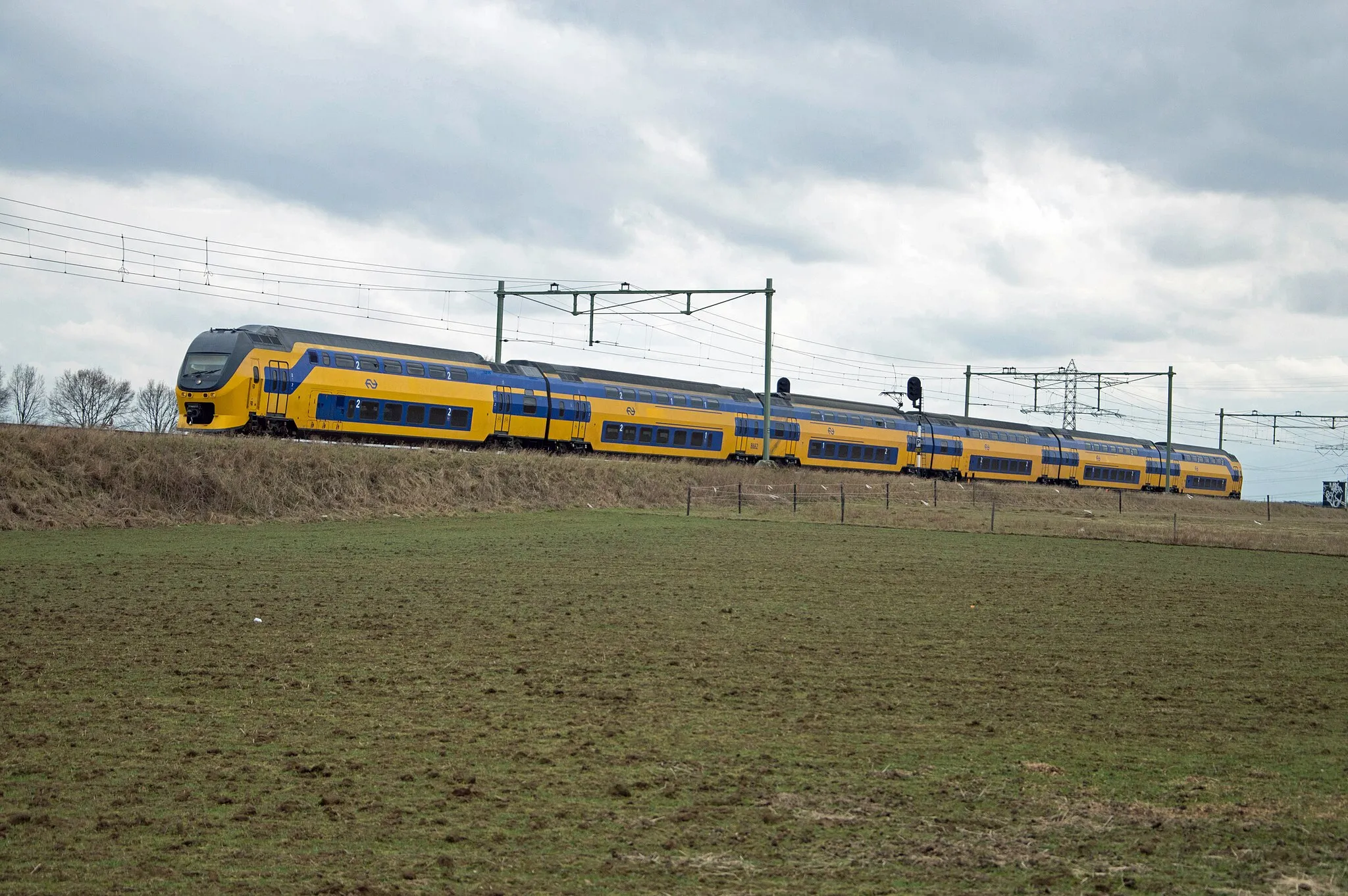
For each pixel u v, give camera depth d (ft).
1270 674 71.67
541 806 43.96
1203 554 150.82
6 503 136.67
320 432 186.50
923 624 87.66
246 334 177.99
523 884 36.22
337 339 190.90
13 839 39.04
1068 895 35.91
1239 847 40.37
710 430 260.83
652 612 90.33
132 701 58.29
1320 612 99.19
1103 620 91.71
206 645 72.90
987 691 65.21
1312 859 39.19
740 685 65.46
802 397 294.25
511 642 76.59
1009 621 90.17
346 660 69.62
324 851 38.73
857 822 42.83
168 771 47.06
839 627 85.56
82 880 35.70
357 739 52.60
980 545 151.12
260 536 136.46
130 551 118.83
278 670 66.59
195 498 151.43
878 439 304.91
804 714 59.00
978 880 37.17
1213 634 86.38
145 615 82.53
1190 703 63.05
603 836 40.81
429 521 163.02
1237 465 444.14
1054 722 58.39
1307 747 54.24
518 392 219.00
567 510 187.21
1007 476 346.33
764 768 49.34
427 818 42.32
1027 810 44.37
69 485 144.36
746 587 105.19
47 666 65.57
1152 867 38.37
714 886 36.32
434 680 65.10
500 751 51.16
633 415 242.37
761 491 223.51
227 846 39.01
